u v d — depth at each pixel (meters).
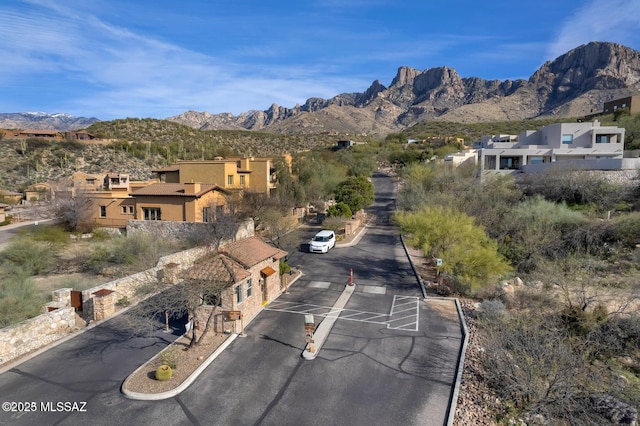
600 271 24.45
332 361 14.01
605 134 52.09
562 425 11.67
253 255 18.78
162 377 12.23
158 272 20.84
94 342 15.05
